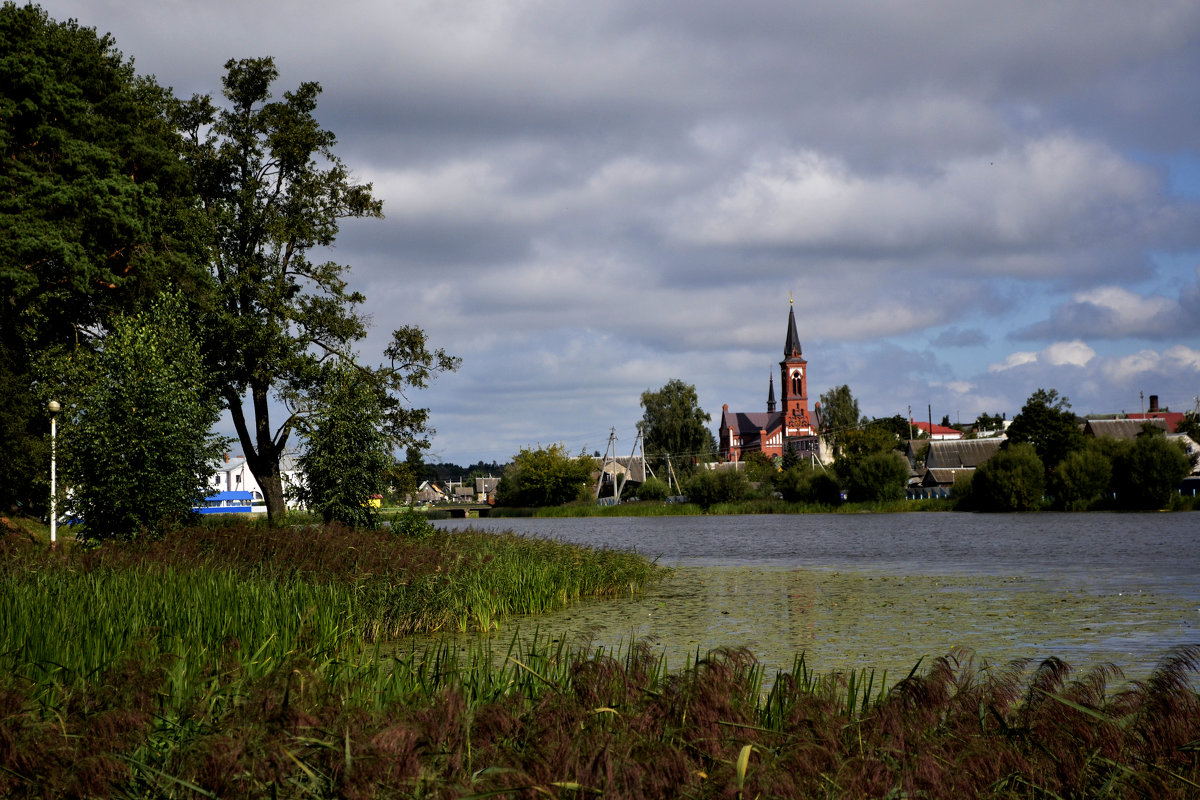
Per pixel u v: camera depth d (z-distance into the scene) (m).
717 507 92.81
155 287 33.75
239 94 38.00
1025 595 21.52
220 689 7.03
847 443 115.00
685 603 20.72
